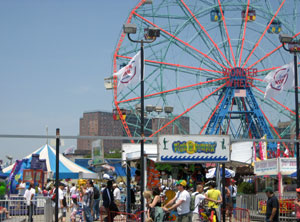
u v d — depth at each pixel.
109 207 18.20
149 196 14.98
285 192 26.41
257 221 22.67
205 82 57.78
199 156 15.79
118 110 54.50
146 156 18.55
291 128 58.06
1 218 17.64
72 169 32.59
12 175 30.00
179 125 55.94
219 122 57.97
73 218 22.39
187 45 57.50
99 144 22.92
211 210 16.95
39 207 19.92
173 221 15.00
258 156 35.22
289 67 19.31
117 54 54.72
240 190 33.41
